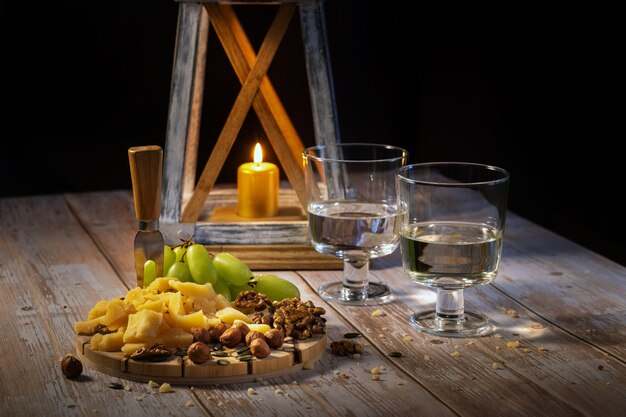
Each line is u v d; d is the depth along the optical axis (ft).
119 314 4.24
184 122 4.99
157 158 4.44
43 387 4.10
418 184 4.29
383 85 6.54
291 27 6.29
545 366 4.23
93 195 5.96
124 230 5.43
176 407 4.00
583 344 4.37
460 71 6.29
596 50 5.48
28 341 4.37
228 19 4.98
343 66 6.45
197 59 5.16
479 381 4.14
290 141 5.19
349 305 4.66
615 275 4.94
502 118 6.06
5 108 6.10
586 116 5.57
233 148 6.32
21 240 5.29
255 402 4.03
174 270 4.53
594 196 5.56
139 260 4.51
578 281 4.88
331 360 4.26
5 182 6.17
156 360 4.12
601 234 5.54
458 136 6.36
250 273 4.57
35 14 6.04
